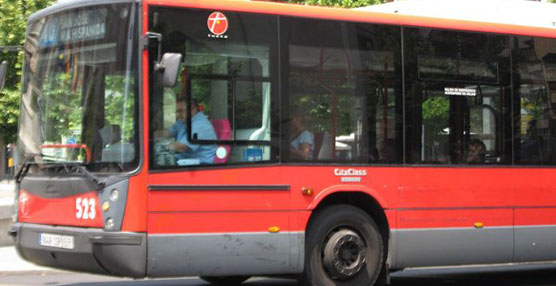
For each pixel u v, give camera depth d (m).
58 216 9.70
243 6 10.08
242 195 9.86
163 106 9.46
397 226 10.80
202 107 9.71
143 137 9.33
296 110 10.27
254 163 9.96
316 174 10.31
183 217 9.51
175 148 9.52
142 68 9.38
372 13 10.95
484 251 11.41
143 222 9.28
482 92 11.59
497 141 11.65
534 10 13.30
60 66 9.97
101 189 9.30
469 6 12.80
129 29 9.45
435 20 11.37
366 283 10.70
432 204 11.04
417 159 10.99
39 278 13.54
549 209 11.94
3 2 39.09
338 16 10.69
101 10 9.65
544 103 12.11
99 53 9.62
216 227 9.69
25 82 10.47
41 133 10.04
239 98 9.95
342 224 10.59
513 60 11.91
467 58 11.53
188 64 9.66
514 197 11.67
